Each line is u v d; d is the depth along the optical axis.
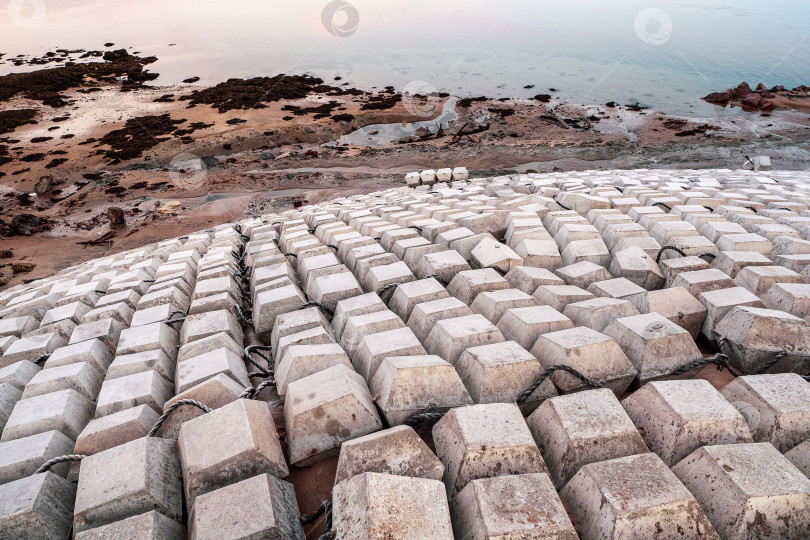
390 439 2.55
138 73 39.38
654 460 2.32
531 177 10.77
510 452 2.44
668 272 4.69
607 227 5.80
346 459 2.49
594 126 24.09
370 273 4.91
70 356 4.03
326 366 3.36
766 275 4.25
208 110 29.28
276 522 2.18
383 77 35.50
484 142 22.25
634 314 3.84
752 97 26.02
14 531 2.27
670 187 8.12
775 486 2.18
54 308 5.59
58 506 2.48
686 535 2.06
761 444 2.43
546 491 2.17
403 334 3.56
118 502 2.38
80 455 2.76
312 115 27.28
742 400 2.88
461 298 4.45
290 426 2.88
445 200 8.16
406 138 23.73
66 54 46.94
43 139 25.81
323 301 4.48
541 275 4.59
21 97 34.16
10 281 12.72
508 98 29.42
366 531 1.96
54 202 18.47
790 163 17.69
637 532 2.05
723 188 8.41
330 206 10.36
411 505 2.09
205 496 2.32
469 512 2.16
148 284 5.89
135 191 18.86
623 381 3.31
